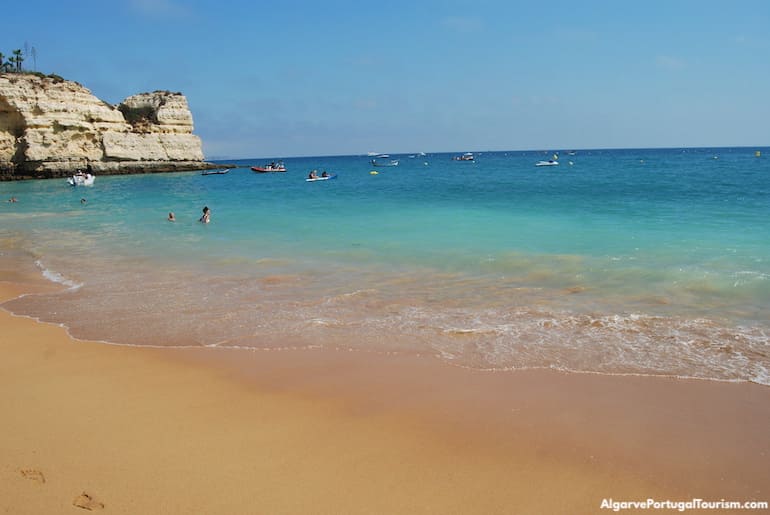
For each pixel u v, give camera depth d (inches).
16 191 1779.0
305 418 233.0
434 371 283.7
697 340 320.8
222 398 253.6
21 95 2314.2
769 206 910.4
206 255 615.5
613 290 428.5
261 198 1390.3
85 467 194.4
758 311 371.2
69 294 450.0
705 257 524.7
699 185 1476.4
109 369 290.8
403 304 406.3
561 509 173.5
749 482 187.8
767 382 265.7
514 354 304.8
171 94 3161.9
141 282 488.4
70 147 2522.1
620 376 274.8
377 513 170.6
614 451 206.4
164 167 3004.4
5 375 283.1
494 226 777.6
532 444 211.5
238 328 357.1
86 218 1013.8
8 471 191.6
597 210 928.3
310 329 352.5
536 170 3002.0
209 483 184.9
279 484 185.0
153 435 217.9
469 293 432.5
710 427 224.2
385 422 229.5
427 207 1062.4
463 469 194.9
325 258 586.6
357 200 1268.5
